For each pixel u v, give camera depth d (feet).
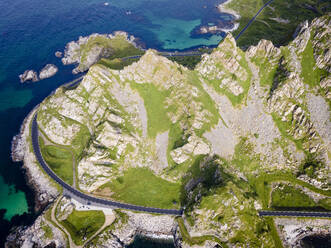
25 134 630.33
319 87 546.67
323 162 491.72
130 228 468.75
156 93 629.92
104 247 438.81
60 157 577.43
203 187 488.85
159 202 498.28
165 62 650.02
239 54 629.10
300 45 588.09
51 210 483.51
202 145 540.11
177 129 574.97
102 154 543.39
